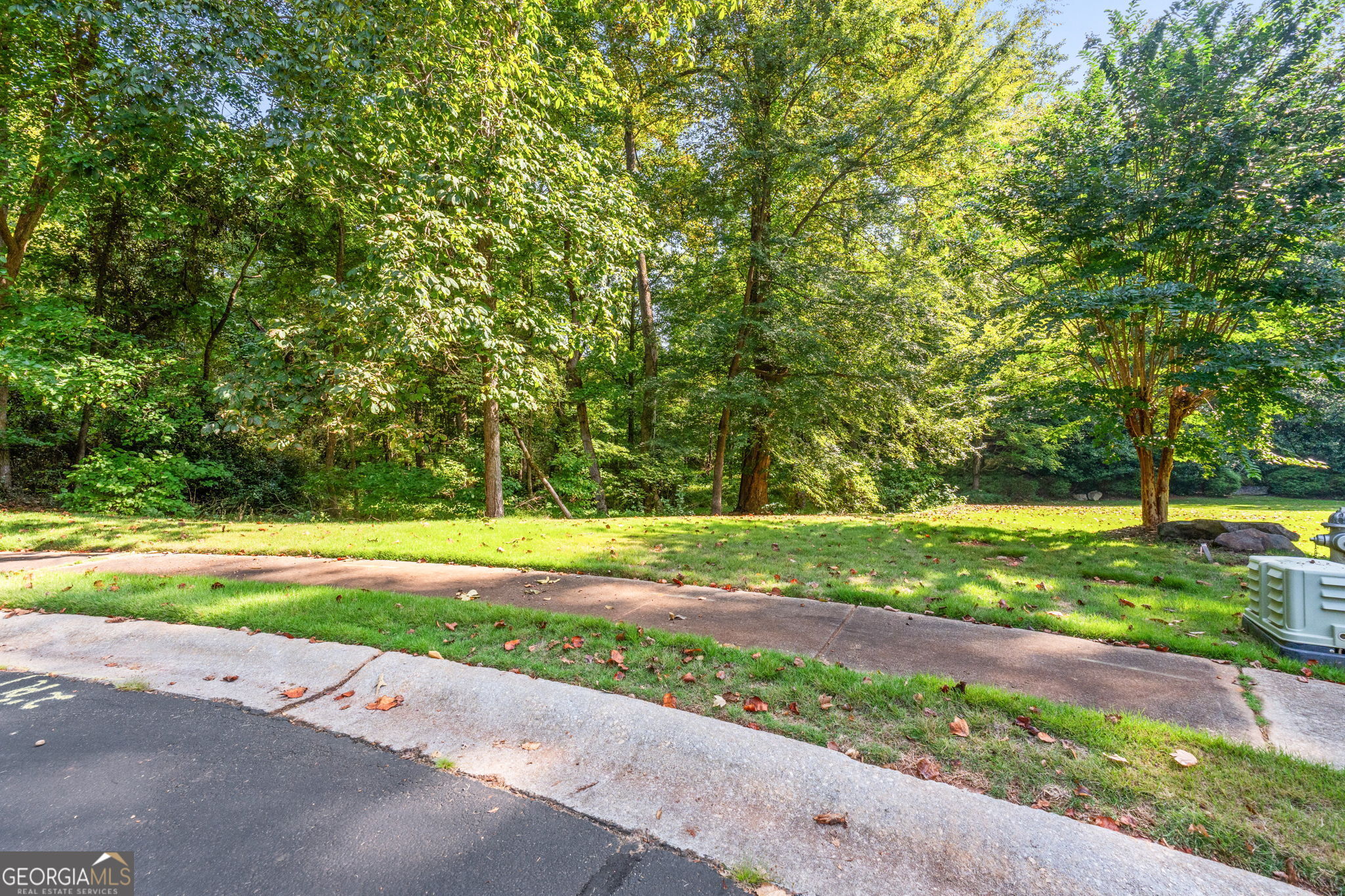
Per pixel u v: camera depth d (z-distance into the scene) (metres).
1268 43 6.44
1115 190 6.70
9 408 12.73
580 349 9.99
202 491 13.63
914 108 12.09
